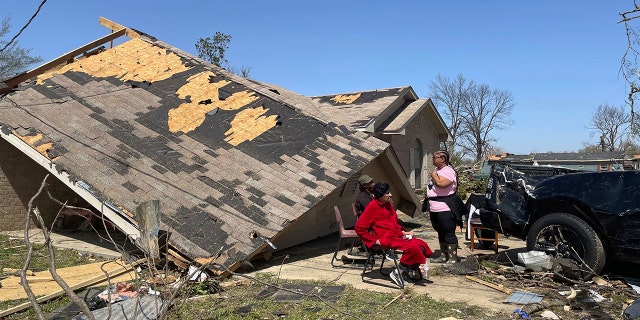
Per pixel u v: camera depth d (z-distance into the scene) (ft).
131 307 16.46
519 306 17.02
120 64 40.47
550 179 21.71
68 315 16.12
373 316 16.07
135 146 28.96
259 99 36.68
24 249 27.48
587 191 20.11
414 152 65.31
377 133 54.03
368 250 20.72
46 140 28.22
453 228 23.62
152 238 19.56
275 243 27.61
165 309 14.80
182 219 23.57
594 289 18.85
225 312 16.55
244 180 27.40
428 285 20.02
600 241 19.58
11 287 19.52
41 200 35.45
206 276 19.97
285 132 32.65
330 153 30.86
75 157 26.94
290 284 20.18
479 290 19.25
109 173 26.00
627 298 18.10
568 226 20.21
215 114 34.27
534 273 20.59
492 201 23.25
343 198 35.04
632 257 18.98
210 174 27.53
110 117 31.86
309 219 31.32
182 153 29.19
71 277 21.06
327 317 16.02
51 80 36.45
